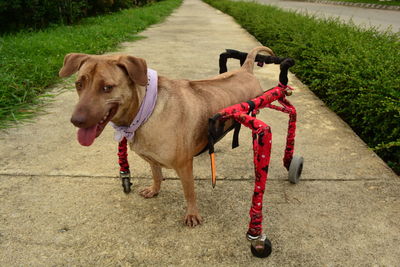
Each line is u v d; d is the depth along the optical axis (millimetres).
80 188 2920
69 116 4359
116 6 16188
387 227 2486
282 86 2814
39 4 10258
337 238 2381
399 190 2908
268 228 2475
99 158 3398
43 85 5273
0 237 2352
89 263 2156
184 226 2496
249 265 2158
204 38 10344
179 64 6875
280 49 7691
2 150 3504
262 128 2041
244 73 2906
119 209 2668
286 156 3006
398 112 3393
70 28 10031
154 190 2811
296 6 22141
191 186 2436
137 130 2211
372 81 3822
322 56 5223
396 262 2180
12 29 10109
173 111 2203
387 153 3586
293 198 2814
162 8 20859
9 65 5426
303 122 4273
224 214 2621
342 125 4207
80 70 1970
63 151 3518
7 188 2889
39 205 2691
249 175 3146
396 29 10516
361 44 5223
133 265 2148
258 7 14328
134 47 8477
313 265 2160
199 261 2186
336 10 18516
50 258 2189
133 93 2064
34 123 4137
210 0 32625
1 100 4367
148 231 2439
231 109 2203
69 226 2473
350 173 3168
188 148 2291
